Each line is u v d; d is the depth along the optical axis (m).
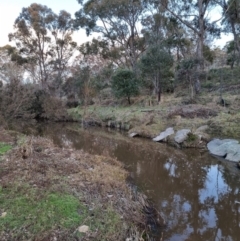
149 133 10.06
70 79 24.94
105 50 23.67
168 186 4.95
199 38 14.96
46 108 17.47
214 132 8.52
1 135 6.89
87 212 3.06
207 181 5.27
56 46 26.88
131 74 15.95
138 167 6.16
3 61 24.02
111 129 12.85
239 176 5.56
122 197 3.76
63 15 26.16
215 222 3.58
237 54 19.08
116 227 2.86
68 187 3.62
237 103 10.70
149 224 3.35
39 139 6.93
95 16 20.92
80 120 16.22
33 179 3.72
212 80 16.77
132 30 20.98
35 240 2.47
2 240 2.41
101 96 19.45
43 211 2.91
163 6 16.44
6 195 3.21
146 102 14.95
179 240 3.09
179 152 7.79
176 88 16.00
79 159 5.29
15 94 11.46
